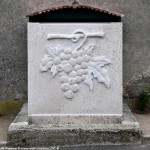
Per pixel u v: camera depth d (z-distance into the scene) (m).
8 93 6.20
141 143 5.01
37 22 5.05
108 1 6.11
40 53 5.04
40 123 5.12
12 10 6.09
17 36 6.11
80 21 5.05
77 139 4.97
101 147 4.91
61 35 5.00
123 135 4.98
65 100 5.11
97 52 5.05
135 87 6.24
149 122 5.62
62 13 5.02
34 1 6.09
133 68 6.21
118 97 5.10
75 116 5.12
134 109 6.21
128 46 6.16
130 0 6.11
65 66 5.06
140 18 6.13
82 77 5.08
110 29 5.01
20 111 5.71
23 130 4.96
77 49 5.04
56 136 4.96
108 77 5.07
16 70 6.16
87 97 5.11
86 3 6.11
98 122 5.12
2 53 6.13
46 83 5.09
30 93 5.10
